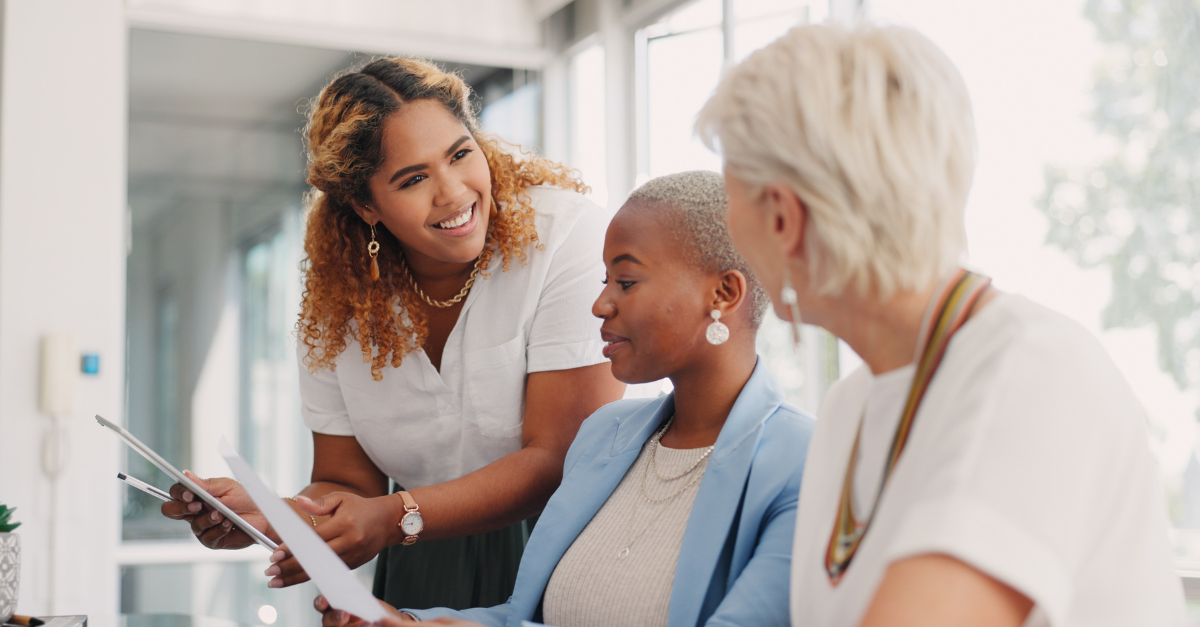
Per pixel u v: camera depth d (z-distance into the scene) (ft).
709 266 3.94
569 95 15.44
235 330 13.58
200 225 13.52
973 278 2.49
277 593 13.26
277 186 13.93
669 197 4.01
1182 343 6.63
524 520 5.76
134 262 13.12
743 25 12.09
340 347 5.76
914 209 2.34
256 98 13.87
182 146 13.50
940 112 2.36
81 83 12.70
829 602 2.55
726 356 4.01
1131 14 7.04
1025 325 2.28
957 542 1.99
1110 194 7.14
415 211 5.21
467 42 14.96
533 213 5.61
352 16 14.29
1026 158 7.80
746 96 2.55
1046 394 2.15
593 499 4.23
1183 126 6.69
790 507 3.55
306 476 13.80
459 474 5.91
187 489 4.54
